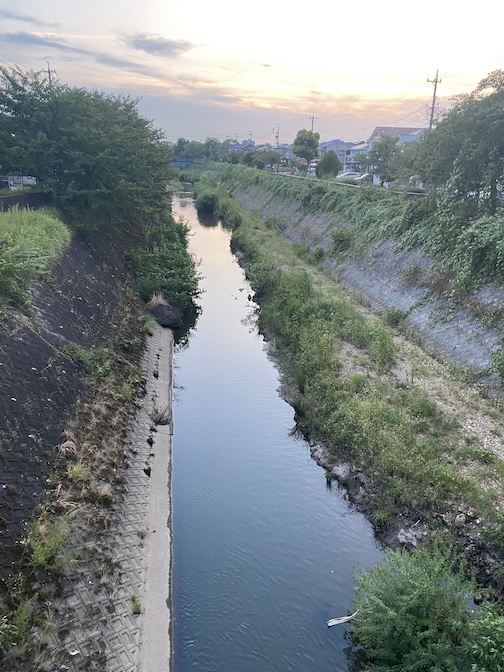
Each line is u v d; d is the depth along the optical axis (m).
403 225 23.36
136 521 9.35
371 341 16.75
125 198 22.86
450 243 19.00
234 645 7.83
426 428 11.85
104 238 22.75
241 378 17.45
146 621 7.47
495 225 16.56
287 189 46.09
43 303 13.08
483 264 16.81
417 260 20.78
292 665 7.55
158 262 24.91
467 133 19.03
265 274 26.00
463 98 19.77
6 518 7.19
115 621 7.15
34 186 22.89
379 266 23.44
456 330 16.33
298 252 31.77
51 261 15.34
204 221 53.31
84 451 9.78
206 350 19.91
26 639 6.05
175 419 14.73
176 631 8.00
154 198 28.94
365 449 11.41
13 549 6.89
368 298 22.28
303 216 38.22
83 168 21.78
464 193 19.38
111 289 19.33
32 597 6.54
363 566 9.34
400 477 10.42
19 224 15.92
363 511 10.66
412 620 6.61
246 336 21.41
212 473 12.23
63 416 10.22
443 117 21.09
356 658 7.60
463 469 10.46
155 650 7.09
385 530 9.97
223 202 56.09
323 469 12.27
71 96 21.50
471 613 6.70
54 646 6.27
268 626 8.16
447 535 8.98
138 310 20.33
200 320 23.34
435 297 18.31
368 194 29.72
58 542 7.30
